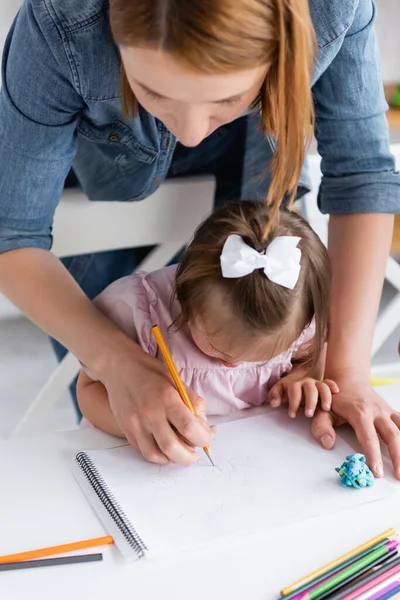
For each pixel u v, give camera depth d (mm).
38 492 767
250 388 973
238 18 610
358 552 689
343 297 954
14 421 1769
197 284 828
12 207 899
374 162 965
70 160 918
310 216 1325
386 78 1972
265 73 692
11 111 843
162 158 1008
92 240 1152
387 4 1854
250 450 827
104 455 815
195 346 953
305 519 730
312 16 800
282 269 784
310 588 648
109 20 717
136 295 952
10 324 2109
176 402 800
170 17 603
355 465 775
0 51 1619
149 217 1153
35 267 912
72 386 1466
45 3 766
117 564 675
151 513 731
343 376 916
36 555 681
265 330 815
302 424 879
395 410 906
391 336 2023
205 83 640
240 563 677
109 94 832
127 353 855
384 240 972
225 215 849
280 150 734
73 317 886
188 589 651
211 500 750
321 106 946
